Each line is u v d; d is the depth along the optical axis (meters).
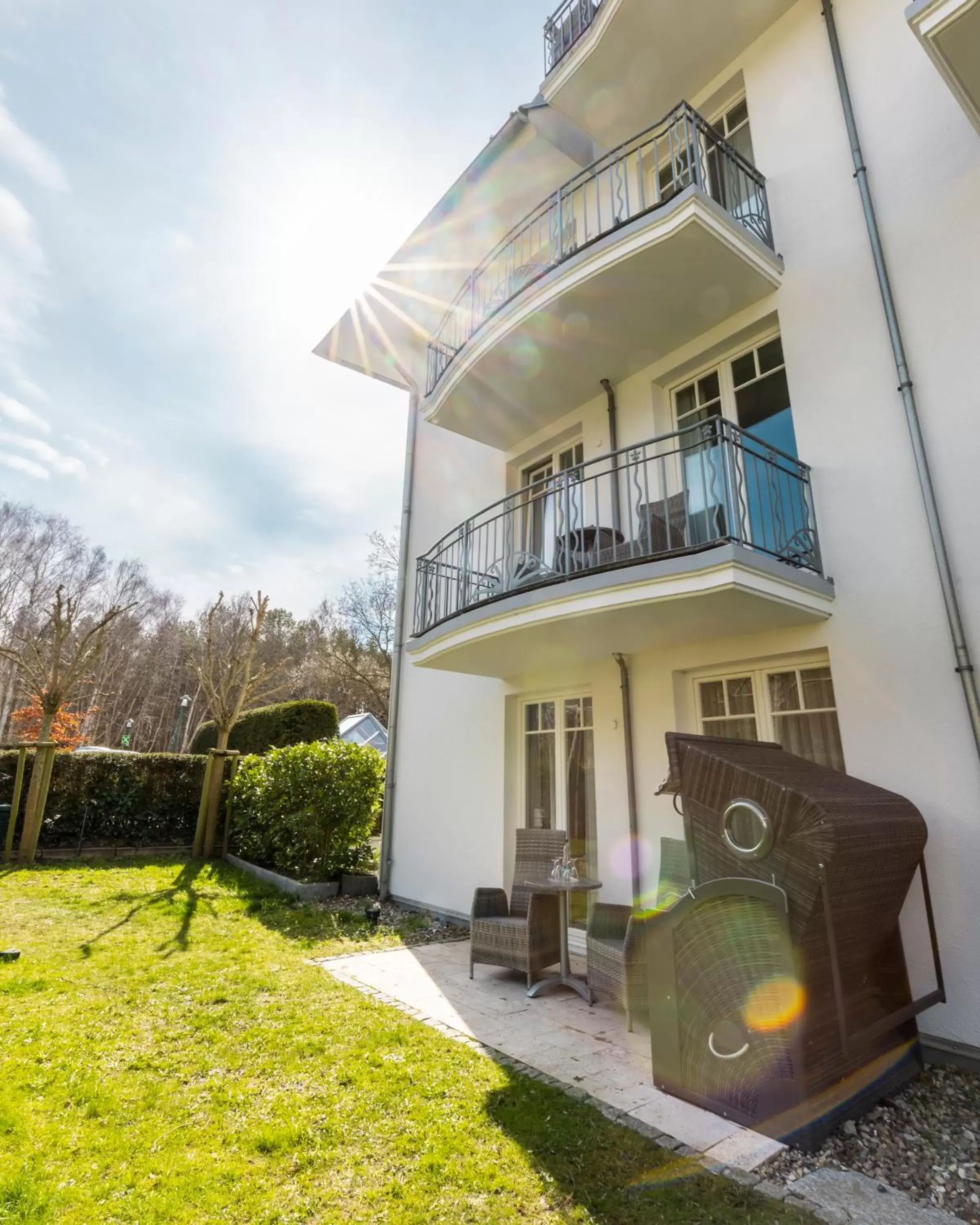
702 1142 2.96
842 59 5.65
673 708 5.81
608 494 7.02
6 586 32.91
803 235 5.70
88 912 6.80
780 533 5.05
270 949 5.91
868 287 5.14
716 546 4.41
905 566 4.55
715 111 7.02
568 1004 4.91
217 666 20.14
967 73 3.73
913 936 4.09
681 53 6.66
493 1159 2.75
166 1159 2.64
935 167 4.88
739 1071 3.18
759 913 3.25
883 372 4.92
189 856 10.86
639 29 6.47
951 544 4.34
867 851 3.23
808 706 5.09
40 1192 2.38
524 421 8.09
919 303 4.79
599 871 6.16
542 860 5.95
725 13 6.26
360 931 6.91
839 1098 3.11
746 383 6.17
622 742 6.18
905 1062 3.63
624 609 4.79
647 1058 3.92
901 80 5.19
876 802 3.65
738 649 5.41
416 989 5.08
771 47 6.32
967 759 4.05
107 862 9.89
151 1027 4.00
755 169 6.14
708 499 5.29
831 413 5.19
